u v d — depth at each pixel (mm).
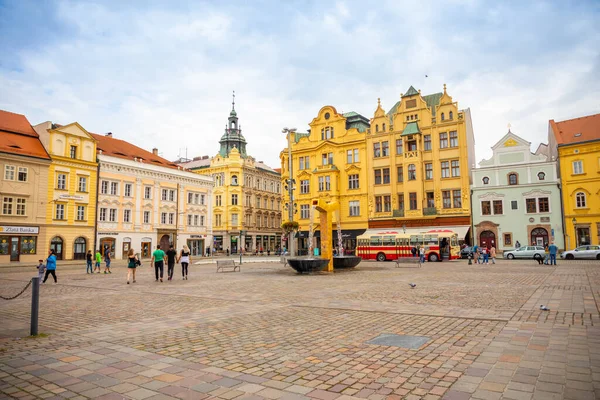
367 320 10289
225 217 78500
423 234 42531
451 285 18141
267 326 9680
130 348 7723
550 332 8656
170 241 62062
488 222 48812
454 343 7887
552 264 32469
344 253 55406
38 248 46656
